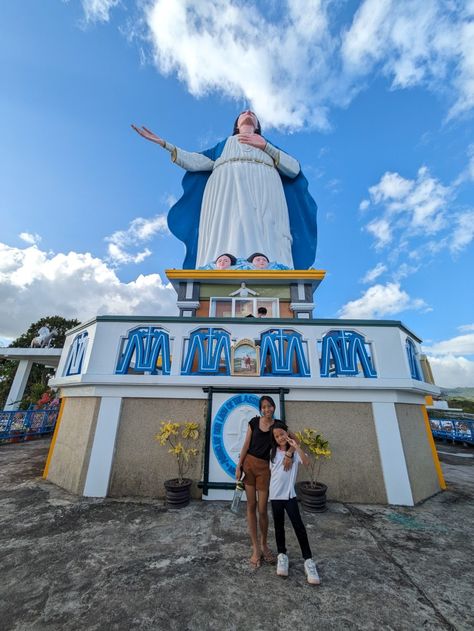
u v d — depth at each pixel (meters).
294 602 3.27
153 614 3.07
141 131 15.10
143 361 7.05
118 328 7.34
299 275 11.45
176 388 6.92
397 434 6.60
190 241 16.39
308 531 4.98
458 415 22.77
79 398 7.64
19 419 15.70
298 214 16.72
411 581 3.69
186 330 7.30
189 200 16.81
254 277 11.54
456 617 3.10
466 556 4.30
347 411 6.78
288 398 6.82
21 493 6.70
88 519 5.31
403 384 6.70
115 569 3.84
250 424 4.32
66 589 3.45
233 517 5.43
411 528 5.16
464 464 12.12
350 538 4.76
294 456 3.98
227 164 15.46
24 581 3.60
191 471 6.46
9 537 4.70
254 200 14.58
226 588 3.48
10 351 18.97
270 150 15.98
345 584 3.59
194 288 11.81
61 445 7.79
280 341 7.13
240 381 6.77
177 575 3.71
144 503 6.02
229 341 7.18
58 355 18.80
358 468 6.45
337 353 7.02
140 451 6.63
